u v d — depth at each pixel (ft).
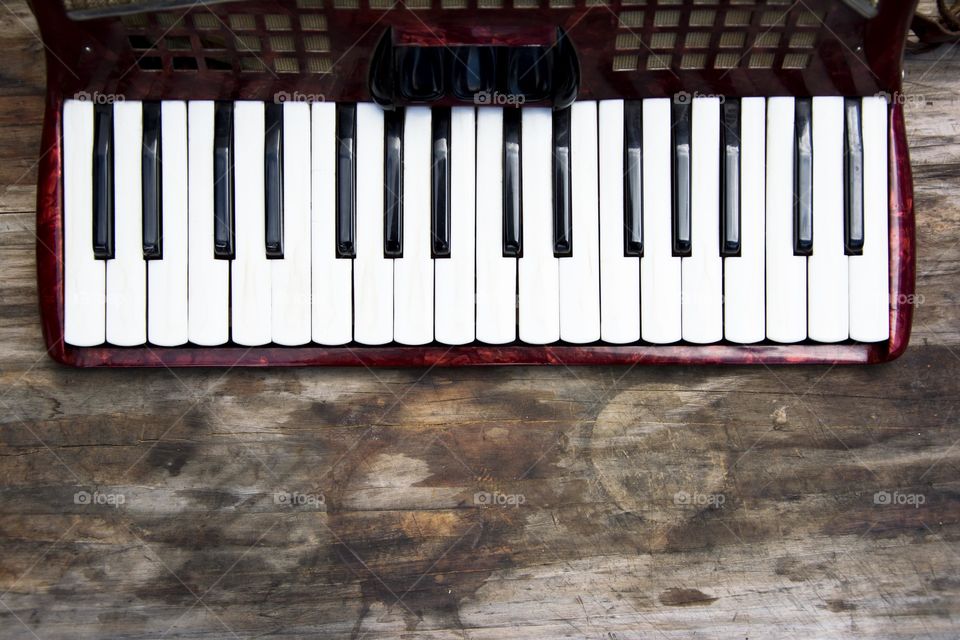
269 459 4.42
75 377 4.40
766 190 4.08
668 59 3.85
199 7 3.50
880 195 4.07
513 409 4.43
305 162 4.07
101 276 4.09
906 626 4.41
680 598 4.43
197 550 4.40
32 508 4.39
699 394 4.43
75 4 3.49
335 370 4.42
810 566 4.42
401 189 4.09
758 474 4.43
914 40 4.44
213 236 4.07
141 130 4.04
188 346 4.20
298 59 3.82
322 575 4.42
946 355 4.42
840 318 4.12
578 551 4.43
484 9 3.55
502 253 4.11
